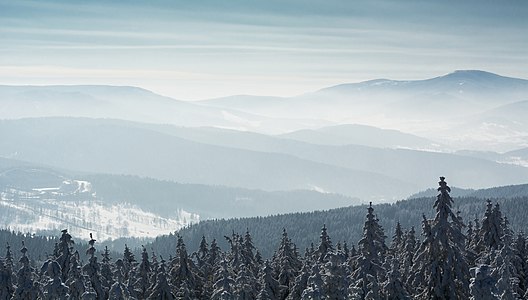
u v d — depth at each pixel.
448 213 42.84
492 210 54.09
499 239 53.28
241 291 51.50
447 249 42.28
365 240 47.75
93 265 54.16
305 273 58.09
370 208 48.28
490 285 35.75
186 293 62.59
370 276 43.81
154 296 58.50
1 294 55.72
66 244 54.69
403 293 43.41
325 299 40.75
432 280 42.62
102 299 53.78
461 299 41.84
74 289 46.50
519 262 54.50
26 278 53.69
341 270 41.53
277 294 64.00
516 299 37.31
